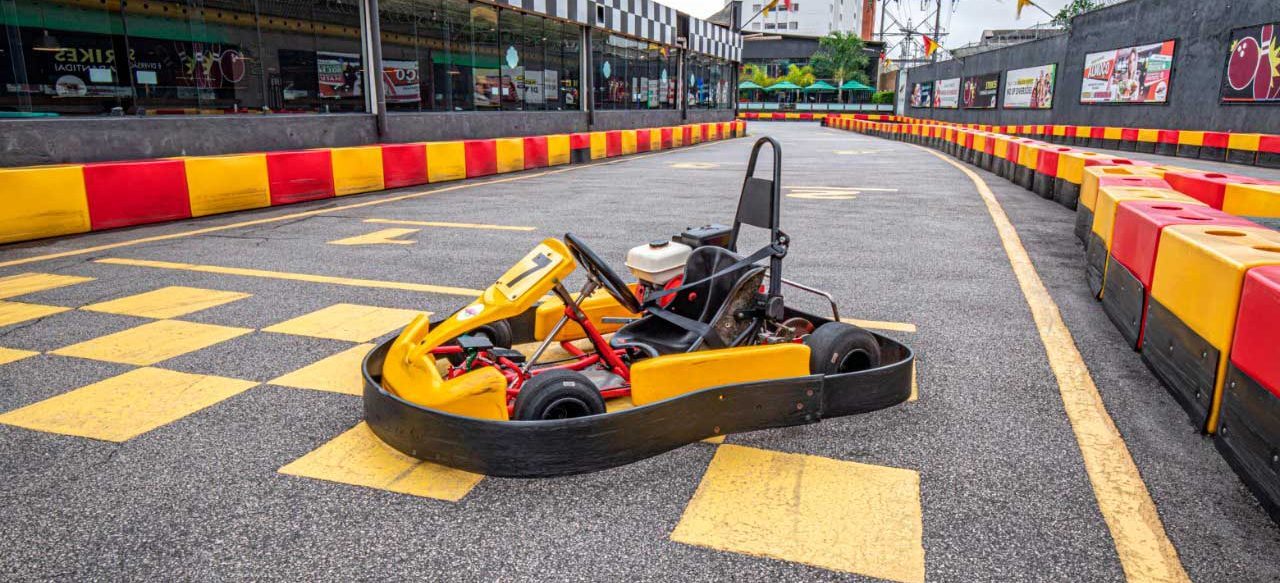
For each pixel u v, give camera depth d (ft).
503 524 7.43
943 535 7.23
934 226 25.16
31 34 29.35
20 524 7.45
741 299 10.50
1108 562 6.84
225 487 8.13
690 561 6.82
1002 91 116.06
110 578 6.63
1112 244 14.62
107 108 31.65
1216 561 6.86
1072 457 8.80
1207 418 9.25
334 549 7.04
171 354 12.29
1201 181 21.66
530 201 32.09
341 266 18.95
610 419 8.28
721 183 39.83
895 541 7.13
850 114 206.18
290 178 30.94
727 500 7.82
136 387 10.89
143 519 7.54
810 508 7.68
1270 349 7.64
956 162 55.42
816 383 9.48
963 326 13.82
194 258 19.98
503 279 9.66
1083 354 12.41
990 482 8.23
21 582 6.56
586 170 48.24
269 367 11.71
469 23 50.29
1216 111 65.31
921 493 8.00
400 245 21.81
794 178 42.55
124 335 13.28
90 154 28.12
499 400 8.78
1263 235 10.41
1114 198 14.83
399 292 16.34
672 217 27.45
